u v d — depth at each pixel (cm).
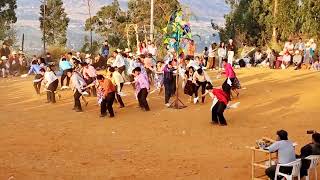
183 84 2627
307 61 3494
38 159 1488
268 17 4662
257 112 2183
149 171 1379
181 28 2308
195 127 1936
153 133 1847
